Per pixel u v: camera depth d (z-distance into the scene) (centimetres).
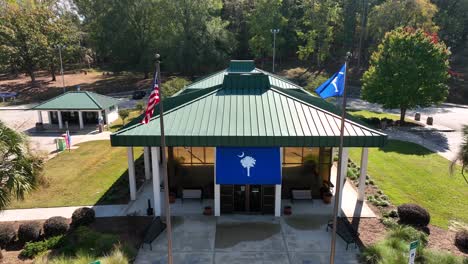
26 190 1394
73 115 4341
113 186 2383
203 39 6700
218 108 1941
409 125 4150
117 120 4619
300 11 8125
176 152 2058
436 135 3781
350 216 1920
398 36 3866
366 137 1728
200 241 1686
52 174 2641
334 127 1802
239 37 8238
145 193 2223
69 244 1572
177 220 1883
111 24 7181
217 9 7281
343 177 1953
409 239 1606
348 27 7212
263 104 1984
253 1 8181
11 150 1386
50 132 4047
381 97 4056
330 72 7325
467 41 7750
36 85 7056
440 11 7456
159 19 7031
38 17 6775
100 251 1505
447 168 2745
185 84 4291
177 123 1823
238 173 1778
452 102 5859
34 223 1702
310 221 1872
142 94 6088
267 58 8219
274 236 1730
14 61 6575
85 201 2156
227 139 1728
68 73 8269
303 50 7138
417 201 2148
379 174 2602
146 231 1738
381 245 1507
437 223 1873
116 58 7600
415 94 3912
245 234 1748
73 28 7812
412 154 3109
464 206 2092
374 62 4144
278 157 1791
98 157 3067
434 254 1437
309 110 1938
